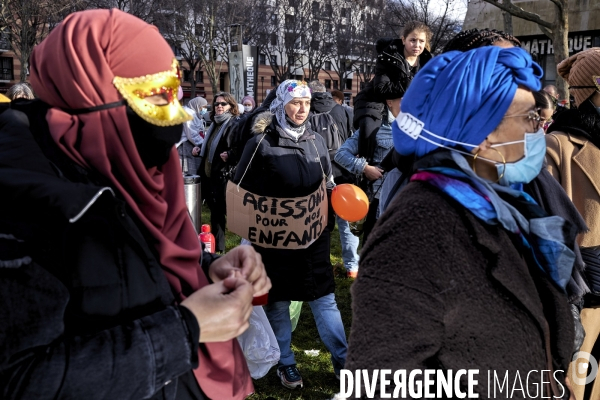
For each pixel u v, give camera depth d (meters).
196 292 1.22
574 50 18.78
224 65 45.72
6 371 0.94
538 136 1.34
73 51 1.13
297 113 3.09
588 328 2.33
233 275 1.35
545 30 12.51
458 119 1.28
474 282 1.16
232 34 12.87
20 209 1.02
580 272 1.98
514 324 1.18
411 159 1.44
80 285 1.07
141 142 1.24
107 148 1.18
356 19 36.28
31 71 1.21
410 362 1.13
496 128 1.31
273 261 3.11
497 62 1.31
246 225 3.12
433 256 1.15
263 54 36.56
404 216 1.20
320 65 37.75
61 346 1.00
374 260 1.20
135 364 1.03
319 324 3.24
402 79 3.50
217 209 5.81
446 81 1.29
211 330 1.17
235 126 5.00
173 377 1.10
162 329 1.09
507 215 1.21
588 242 2.43
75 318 1.07
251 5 32.12
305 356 3.76
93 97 1.15
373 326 1.15
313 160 3.14
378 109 3.74
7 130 1.13
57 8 18.28
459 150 1.32
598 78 2.42
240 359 1.48
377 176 3.66
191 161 6.78
